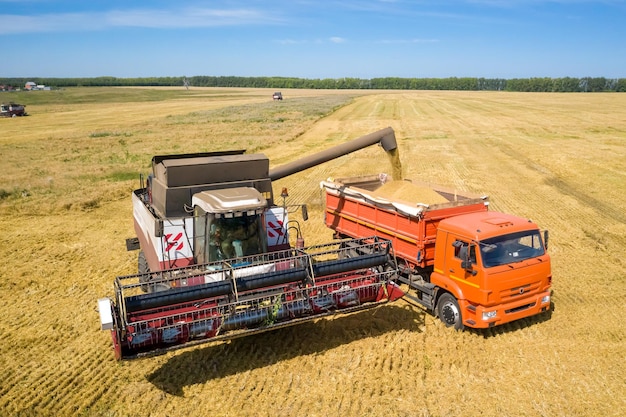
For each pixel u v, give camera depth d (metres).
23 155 34.00
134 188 24.56
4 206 20.55
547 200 21.23
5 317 11.09
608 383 8.48
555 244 15.62
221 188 10.88
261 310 8.85
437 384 8.44
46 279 13.32
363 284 10.04
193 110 80.44
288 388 8.31
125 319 7.85
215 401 7.99
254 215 9.89
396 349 9.54
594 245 15.52
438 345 9.70
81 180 25.89
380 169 28.42
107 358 9.38
